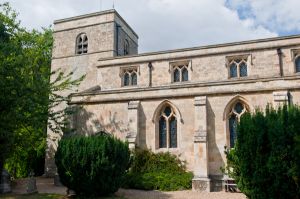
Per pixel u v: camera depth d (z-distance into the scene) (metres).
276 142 11.51
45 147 28.83
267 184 11.59
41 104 17.62
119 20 33.44
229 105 20.53
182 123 21.36
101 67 30.66
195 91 21.31
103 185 16.11
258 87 19.98
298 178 11.07
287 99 18.78
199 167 19.44
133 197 16.59
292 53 24.94
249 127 12.27
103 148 16.19
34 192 18.11
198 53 27.39
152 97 22.39
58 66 33.25
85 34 33.16
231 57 26.48
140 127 22.33
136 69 29.50
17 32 28.38
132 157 19.23
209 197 16.56
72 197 16.61
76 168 16.06
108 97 23.61
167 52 28.47
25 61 17.48
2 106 15.92
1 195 17.41
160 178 19.66
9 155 18.23
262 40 25.80
